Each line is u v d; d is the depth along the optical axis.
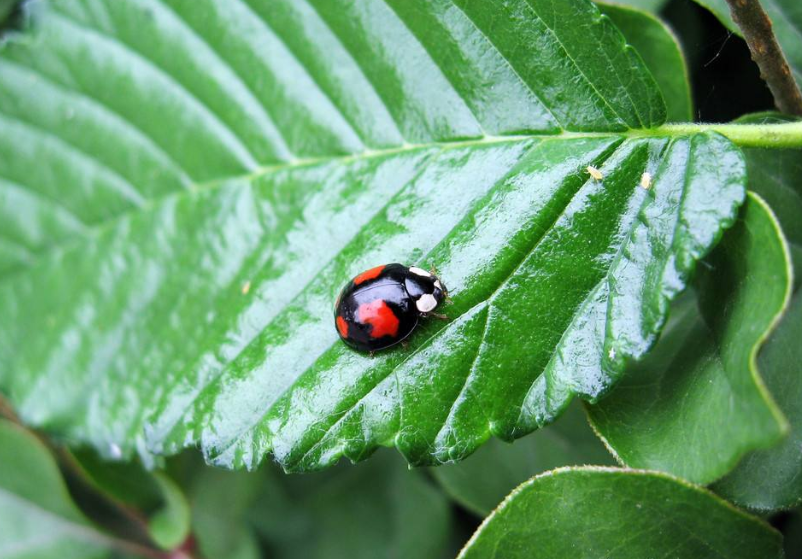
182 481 0.10
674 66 0.09
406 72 0.09
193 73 0.09
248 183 0.09
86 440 0.10
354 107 0.09
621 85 0.08
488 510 0.09
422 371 0.08
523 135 0.08
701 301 0.08
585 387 0.08
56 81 0.10
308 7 0.09
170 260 0.10
